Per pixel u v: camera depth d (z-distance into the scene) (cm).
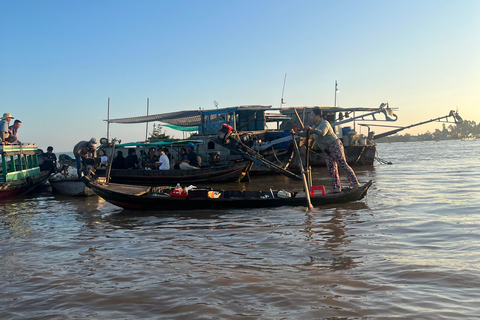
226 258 596
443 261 531
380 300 414
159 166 1836
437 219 808
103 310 423
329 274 501
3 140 1496
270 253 611
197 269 548
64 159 2134
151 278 519
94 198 1467
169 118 2652
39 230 888
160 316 401
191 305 424
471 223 756
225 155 2133
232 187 1673
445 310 384
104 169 1808
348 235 702
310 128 1028
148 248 680
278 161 2061
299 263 553
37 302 454
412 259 546
